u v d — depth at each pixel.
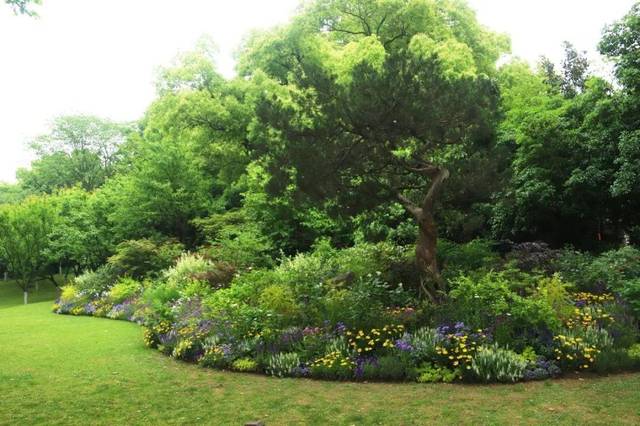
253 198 18.59
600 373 6.71
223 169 20.56
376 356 7.19
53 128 40.53
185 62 19.66
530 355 6.80
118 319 14.48
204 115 18.56
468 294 8.20
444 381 6.55
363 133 8.93
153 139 23.92
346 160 9.12
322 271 11.47
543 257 11.16
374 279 9.47
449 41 15.77
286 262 14.58
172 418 5.49
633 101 11.49
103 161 41.31
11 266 27.66
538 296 8.12
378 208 10.70
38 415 5.63
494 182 10.38
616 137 12.13
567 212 13.16
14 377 7.39
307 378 7.04
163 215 23.12
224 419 5.42
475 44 18.94
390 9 17.77
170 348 8.99
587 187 12.60
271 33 18.02
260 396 6.22
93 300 17.14
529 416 5.20
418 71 8.94
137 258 18.94
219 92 19.31
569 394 5.88
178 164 22.94
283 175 9.49
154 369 7.82
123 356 8.89
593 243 14.55
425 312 8.09
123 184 24.80
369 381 6.75
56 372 7.70
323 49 17.11
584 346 6.90
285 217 17.94
